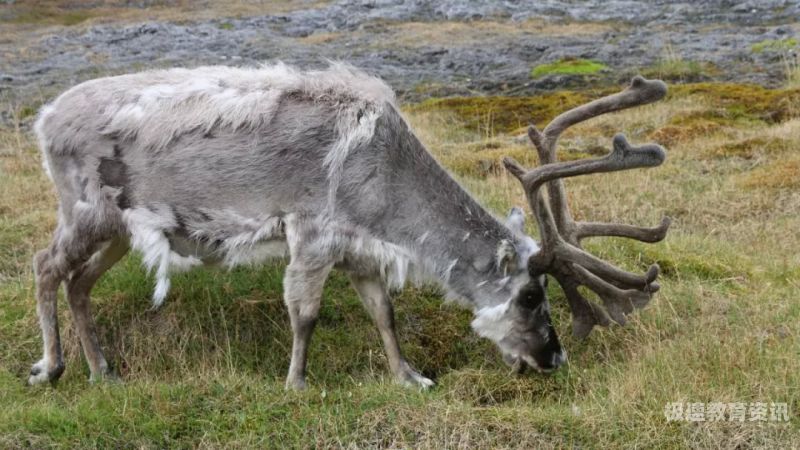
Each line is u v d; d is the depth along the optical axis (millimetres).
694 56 19203
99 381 7457
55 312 7492
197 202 7145
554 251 6945
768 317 7605
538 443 6129
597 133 13695
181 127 7125
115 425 6449
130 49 23438
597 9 26875
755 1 25422
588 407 6520
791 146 12352
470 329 8008
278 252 7273
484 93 17719
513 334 7227
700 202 10625
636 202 10617
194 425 6477
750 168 11805
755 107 14477
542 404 6926
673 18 24812
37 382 7438
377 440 6242
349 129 6961
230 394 6785
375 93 7195
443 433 6223
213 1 33688
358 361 7828
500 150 12648
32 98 18000
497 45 22203
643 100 6742
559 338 7801
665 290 8258
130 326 8094
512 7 27531
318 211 7023
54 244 7457
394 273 7254
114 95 7309
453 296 7359
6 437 6301
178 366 7754
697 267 8828
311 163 7000
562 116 7016
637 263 8844
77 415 6578
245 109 7090
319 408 6566
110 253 7637
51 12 32375
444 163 12094
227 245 7199
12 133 15219
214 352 7902
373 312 7465
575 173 6648
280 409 6566
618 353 7543
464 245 7164
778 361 6805
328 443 6227
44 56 22875
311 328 7211
